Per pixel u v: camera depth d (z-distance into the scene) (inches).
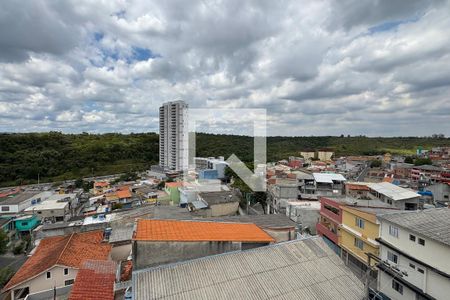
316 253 545.6
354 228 891.4
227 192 1563.7
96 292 540.4
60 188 2544.3
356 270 872.3
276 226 714.8
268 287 437.1
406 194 1261.1
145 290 397.7
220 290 416.2
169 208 1268.5
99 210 1834.4
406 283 628.4
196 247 502.0
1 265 1190.3
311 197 1688.0
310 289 449.4
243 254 503.8
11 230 1555.1
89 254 826.2
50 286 734.5
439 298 561.6
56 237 1046.4
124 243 891.4
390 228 704.4
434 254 574.2
